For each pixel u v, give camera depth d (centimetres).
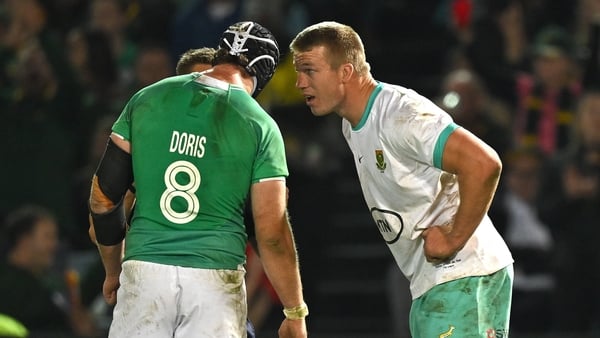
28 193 3759
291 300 1920
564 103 3850
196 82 1925
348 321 3862
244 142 1883
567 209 3459
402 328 3284
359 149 2011
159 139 1888
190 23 4212
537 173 3575
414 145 1936
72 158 3928
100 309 3412
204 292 1856
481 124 3538
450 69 4097
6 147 3784
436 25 4538
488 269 1988
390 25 4544
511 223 3528
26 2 4084
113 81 4081
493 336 1997
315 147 3719
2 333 2859
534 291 3481
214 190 1873
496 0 4116
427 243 1952
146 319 1855
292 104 3741
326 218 3703
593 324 3369
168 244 1862
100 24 4353
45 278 3381
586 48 3881
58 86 3925
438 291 1991
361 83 1995
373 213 2045
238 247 1891
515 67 4053
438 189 1978
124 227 1945
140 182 1889
